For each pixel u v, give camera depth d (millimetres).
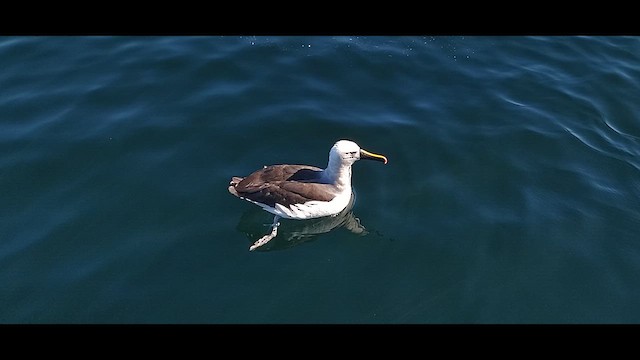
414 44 23297
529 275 13906
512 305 13219
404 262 14211
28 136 17500
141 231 14688
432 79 21297
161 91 19844
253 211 15430
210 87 20203
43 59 21266
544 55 22875
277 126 18406
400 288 13570
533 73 21750
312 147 17672
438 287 13609
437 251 14477
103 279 13469
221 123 18422
